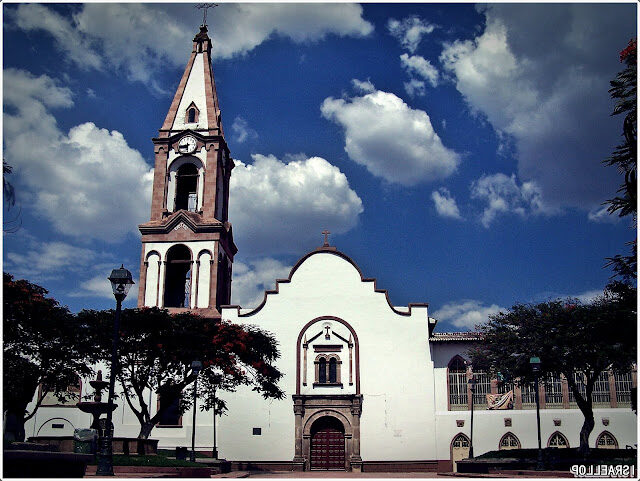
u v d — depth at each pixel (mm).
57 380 38688
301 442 44594
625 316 32281
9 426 42906
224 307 48281
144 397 45906
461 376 46344
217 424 45375
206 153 52281
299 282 48469
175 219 50250
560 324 36031
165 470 27656
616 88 26469
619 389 44531
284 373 46438
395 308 47281
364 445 44375
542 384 45219
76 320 39250
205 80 55094
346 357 46438
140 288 49312
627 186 26391
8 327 34969
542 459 30891
